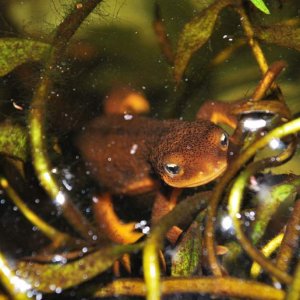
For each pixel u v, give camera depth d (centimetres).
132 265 24
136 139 27
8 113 26
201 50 28
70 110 27
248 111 24
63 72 26
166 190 26
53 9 29
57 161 26
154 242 22
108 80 28
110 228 25
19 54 25
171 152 26
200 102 28
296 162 26
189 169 26
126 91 28
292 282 22
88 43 28
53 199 23
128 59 28
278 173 26
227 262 23
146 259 22
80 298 23
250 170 23
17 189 25
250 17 26
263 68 26
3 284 22
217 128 26
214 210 23
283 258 23
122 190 26
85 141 27
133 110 28
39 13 29
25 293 22
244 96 27
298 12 28
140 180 27
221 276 22
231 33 28
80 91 27
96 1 25
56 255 23
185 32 26
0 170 25
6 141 25
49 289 22
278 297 22
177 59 26
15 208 25
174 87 28
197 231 23
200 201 23
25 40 25
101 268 22
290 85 27
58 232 23
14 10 29
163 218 22
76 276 22
